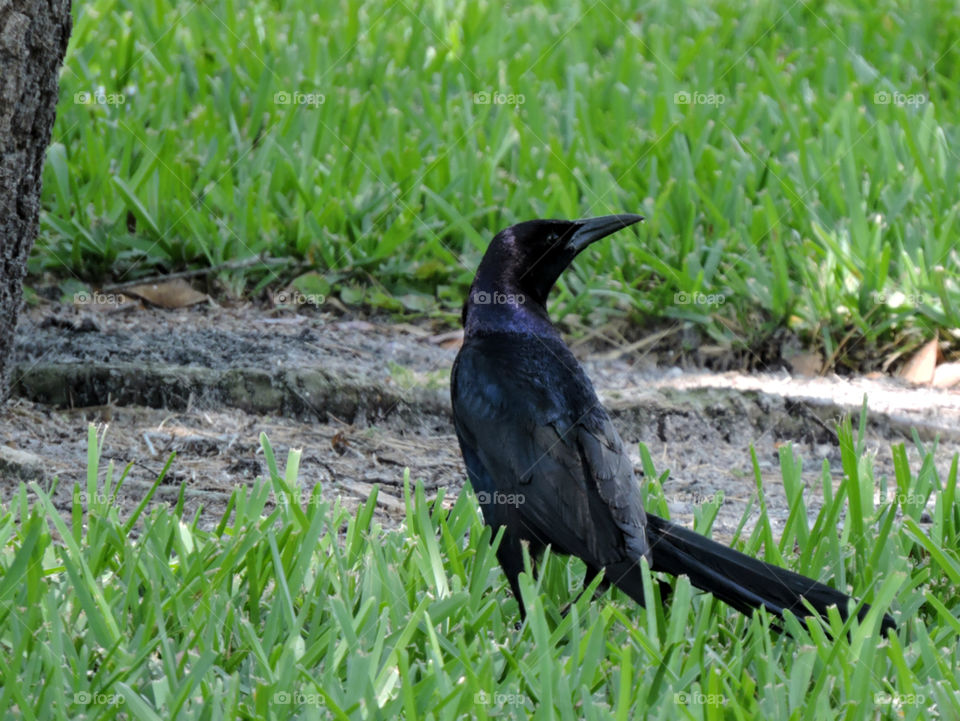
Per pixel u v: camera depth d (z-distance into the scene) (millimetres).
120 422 9727
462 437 7402
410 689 5332
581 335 11688
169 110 14148
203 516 8297
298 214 12461
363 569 6910
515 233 7895
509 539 6984
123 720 5637
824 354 11688
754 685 5969
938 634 6637
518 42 17312
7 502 8188
